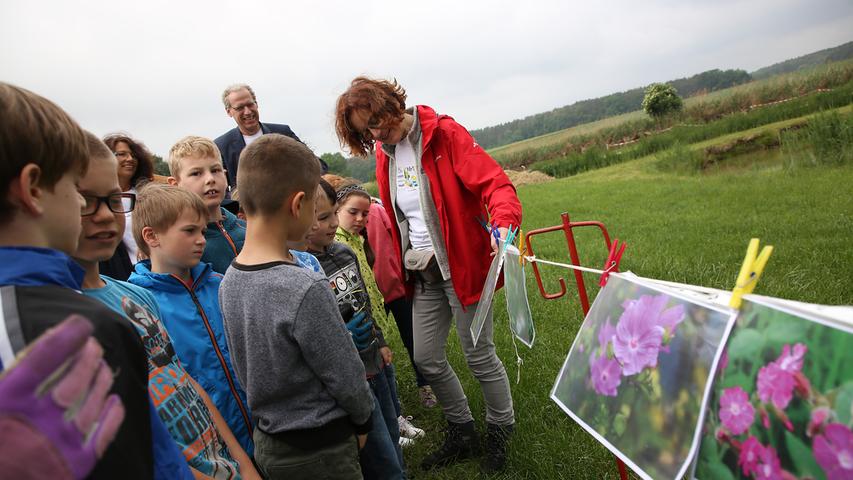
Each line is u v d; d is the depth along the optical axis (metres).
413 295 3.03
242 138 4.90
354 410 1.80
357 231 3.21
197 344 2.09
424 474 3.00
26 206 0.91
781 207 8.84
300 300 1.66
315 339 1.67
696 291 1.39
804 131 16.64
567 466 2.71
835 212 7.72
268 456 1.81
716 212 9.32
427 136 2.70
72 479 0.71
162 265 2.13
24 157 0.88
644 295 1.45
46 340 0.72
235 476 1.66
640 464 1.32
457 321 2.87
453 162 2.73
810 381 1.00
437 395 3.04
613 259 1.69
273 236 1.79
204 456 1.58
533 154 38.34
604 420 1.47
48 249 0.92
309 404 1.77
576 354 1.68
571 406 1.62
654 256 6.57
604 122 57.12
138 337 0.98
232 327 1.77
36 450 0.68
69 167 0.97
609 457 2.73
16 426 0.66
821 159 14.51
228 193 4.76
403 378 4.24
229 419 2.12
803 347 1.02
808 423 0.99
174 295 2.12
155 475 1.05
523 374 3.71
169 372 1.62
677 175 18.73
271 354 1.69
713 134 25.53
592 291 5.49
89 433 0.76
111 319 0.91
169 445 1.10
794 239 6.50
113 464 0.82
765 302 1.12
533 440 2.96
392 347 4.88
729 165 18.89
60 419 0.71
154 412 1.08
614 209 11.72
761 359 1.10
